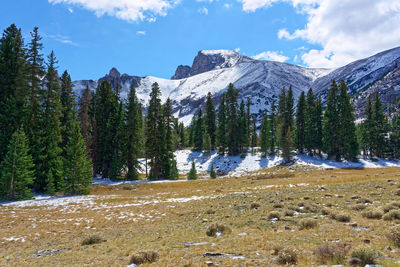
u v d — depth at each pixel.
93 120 54.31
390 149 71.38
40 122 34.06
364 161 63.41
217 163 74.00
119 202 26.31
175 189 37.69
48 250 11.66
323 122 67.44
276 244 8.73
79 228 16.06
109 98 57.31
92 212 21.20
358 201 16.09
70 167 33.22
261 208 17.36
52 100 35.84
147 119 54.06
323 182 32.34
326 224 11.37
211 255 8.34
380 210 12.02
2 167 29.09
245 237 10.37
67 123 41.38
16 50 36.06
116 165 51.53
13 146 28.33
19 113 33.25
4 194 27.44
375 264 5.93
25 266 9.25
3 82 34.69
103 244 11.88
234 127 77.50
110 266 8.29
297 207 16.03
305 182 34.12
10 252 11.66
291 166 61.41
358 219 11.75
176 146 99.31
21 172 28.30
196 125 90.31
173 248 9.89
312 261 6.69
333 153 65.12
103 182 48.25
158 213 19.78
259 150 82.56
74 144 33.81
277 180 40.19
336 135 64.50
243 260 7.48
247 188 32.16
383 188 20.86
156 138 52.91
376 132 69.50
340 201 17.06
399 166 56.94
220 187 36.12
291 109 74.25
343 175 42.09
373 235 8.74
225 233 11.66
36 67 34.22
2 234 14.80
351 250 6.94
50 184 31.88
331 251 6.73
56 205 24.72
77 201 26.92
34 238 14.02
